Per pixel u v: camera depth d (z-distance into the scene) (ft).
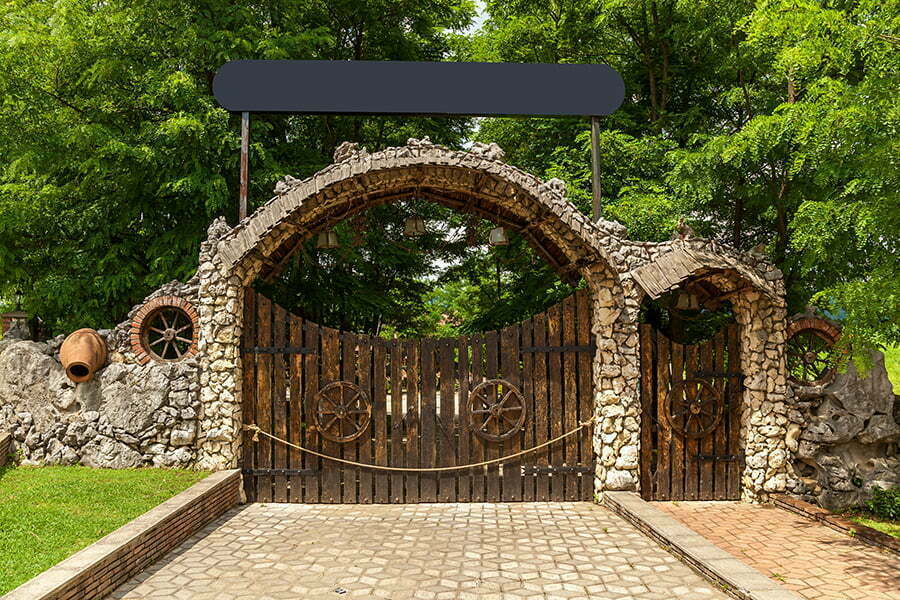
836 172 29.50
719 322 44.37
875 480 32.86
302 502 32.32
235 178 43.73
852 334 24.38
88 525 23.00
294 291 46.96
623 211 39.34
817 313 33.27
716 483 33.42
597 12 47.93
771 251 40.11
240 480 31.81
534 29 49.65
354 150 31.24
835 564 23.99
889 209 23.99
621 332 32.32
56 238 45.50
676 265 31.83
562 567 22.94
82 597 18.35
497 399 33.19
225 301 31.73
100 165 40.04
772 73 41.34
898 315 23.49
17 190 41.37
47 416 32.37
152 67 42.57
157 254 42.75
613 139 43.98
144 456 31.91
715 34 43.29
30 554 20.10
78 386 32.27
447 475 32.65
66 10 39.34
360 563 23.31
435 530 27.55
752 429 32.83
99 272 43.45
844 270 35.35
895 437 32.71
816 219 28.32
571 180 44.93
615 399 32.12
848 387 32.55
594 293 32.89
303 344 33.06
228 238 31.09
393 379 33.06
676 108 51.34
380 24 54.75
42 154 40.14
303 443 33.04
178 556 23.71
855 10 24.07
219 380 31.53
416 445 32.76
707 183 37.65
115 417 31.96
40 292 42.68
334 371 32.78
